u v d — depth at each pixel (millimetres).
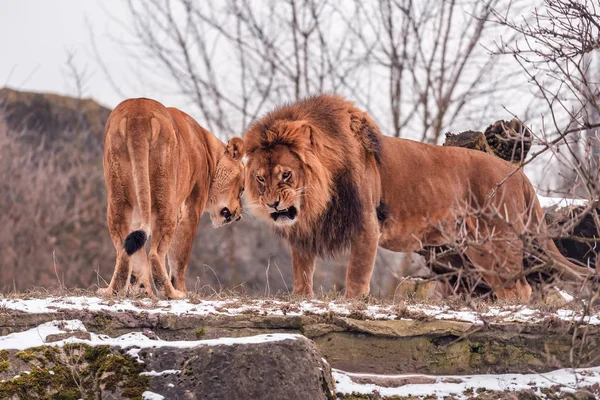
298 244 18781
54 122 47969
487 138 24859
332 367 14664
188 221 17469
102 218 43469
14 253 40688
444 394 14500
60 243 42031
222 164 18766
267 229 43000
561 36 14109
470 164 21016
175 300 15250
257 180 18094
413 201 20125
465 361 15312
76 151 46656
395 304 16344
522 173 21203
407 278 13070
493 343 15438
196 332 14117
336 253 18781
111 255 42281
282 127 17969
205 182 17922
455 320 15453
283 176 17797
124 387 12492
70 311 13656
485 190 20656
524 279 19328
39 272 40844
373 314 15273
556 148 12656
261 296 17203
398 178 19969
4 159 43656
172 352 12805
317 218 18297
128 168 15383
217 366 12617
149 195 15133
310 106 18844
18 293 15672
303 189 17938
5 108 45812
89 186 44281
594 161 12766
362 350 14883
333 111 18859
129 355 12812
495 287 12508
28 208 42344
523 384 14891
